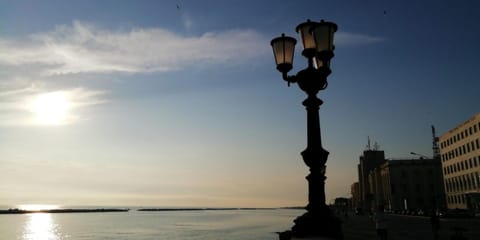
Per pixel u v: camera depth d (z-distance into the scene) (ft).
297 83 23.26
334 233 21.47
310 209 21.86
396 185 412.57
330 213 21.94
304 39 23.35
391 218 234.38
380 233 86.12
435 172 412.77
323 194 22.02
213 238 228.22
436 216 88.33
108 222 579.07
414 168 414.82
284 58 23.32
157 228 380.17
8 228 424.46
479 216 204.54
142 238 252.01
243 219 622.13
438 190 408.05
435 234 87.71
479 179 270.26
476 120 271.69
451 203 315.58
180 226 411.95
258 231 290.15
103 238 263.29
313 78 22.50
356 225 181.37
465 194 280.51
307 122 22.71
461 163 297.74
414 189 409.90
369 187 576.61
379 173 466.70
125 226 440.04
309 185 22.18
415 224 164.86
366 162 591.37
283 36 23.38
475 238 90.02
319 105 22.82
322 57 22.30
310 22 23.34
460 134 298.35
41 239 270.67
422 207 404.98
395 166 417.49
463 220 190.49
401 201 408.26
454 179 309.83
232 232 283.18
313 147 22.20
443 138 330.75
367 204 509.76
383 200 449.06
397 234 109.81
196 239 224.94
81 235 299.58
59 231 362.74
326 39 22.21
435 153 482.69
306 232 21.42
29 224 530.27
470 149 282.77
